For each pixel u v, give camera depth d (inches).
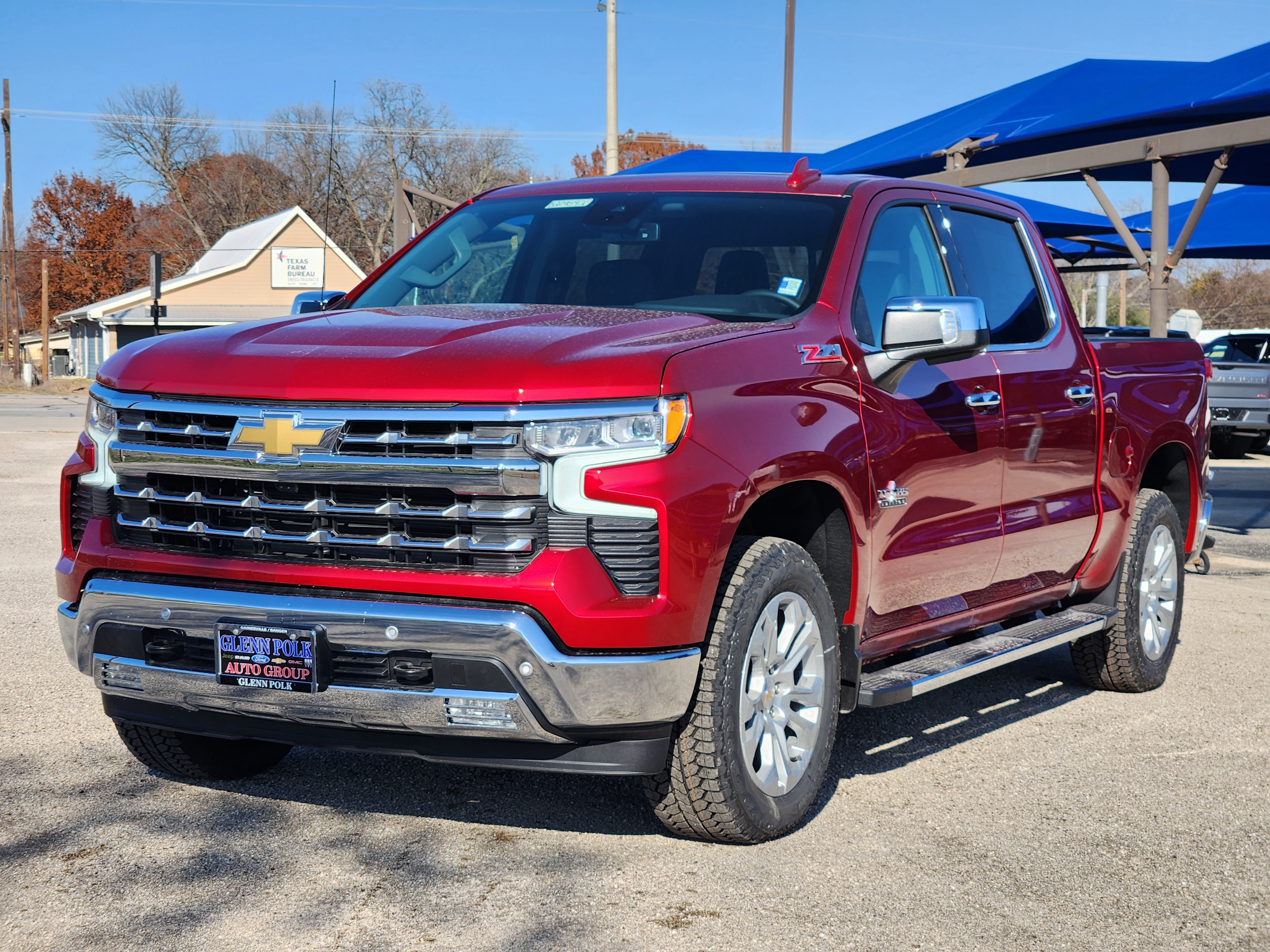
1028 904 132.6
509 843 145.3
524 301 174.4
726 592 137.4
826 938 122.3
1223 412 722.8
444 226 201.5
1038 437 195.2
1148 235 707.4
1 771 166.2
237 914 124.1
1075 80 481.4
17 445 703.7
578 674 124.5
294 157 3036.4
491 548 125.9
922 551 169.2
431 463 126.3
